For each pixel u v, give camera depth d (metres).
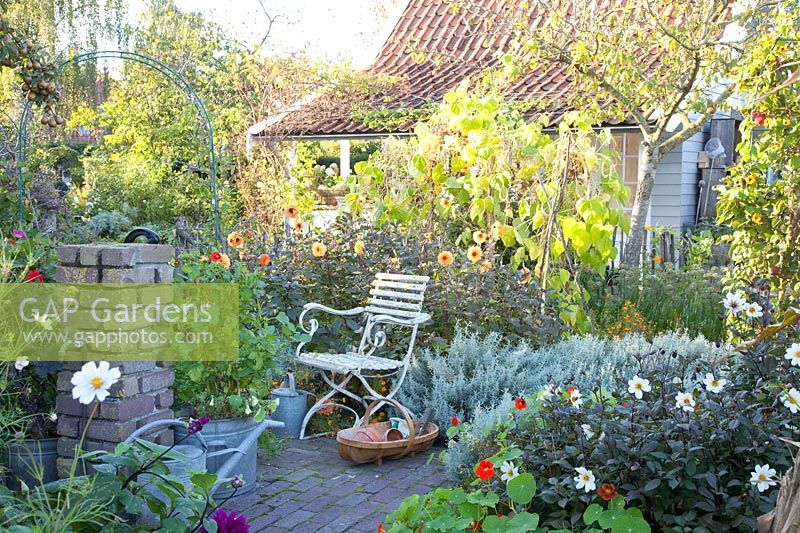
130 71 16.06
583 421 3.36
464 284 6.06
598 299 7.51
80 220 10.11
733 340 3.97
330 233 6.51
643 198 8.84
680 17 7.87
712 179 11.34
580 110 8.84
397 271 6.13
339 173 14.74
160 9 16.80
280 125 11.45
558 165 6.68
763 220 5.93
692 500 3.04
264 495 4.21
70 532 2.36
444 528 3.06
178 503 2.67
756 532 2.79
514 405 4.02
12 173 7.02
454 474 4.10
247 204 11.79
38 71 5.34
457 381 5.17
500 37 12.19
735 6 7.86
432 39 13.12
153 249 3.70
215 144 13.36
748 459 3.08
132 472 2.94
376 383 5.63
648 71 9.33
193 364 4.00
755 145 6.04
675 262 8.91
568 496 3.10
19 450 3.63
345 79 11.37
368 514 3.98
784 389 3.25
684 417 3.16
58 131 14.69
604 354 5.52
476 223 7.64
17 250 3.95
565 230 6.46
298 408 5.30
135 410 3.58
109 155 16.20
